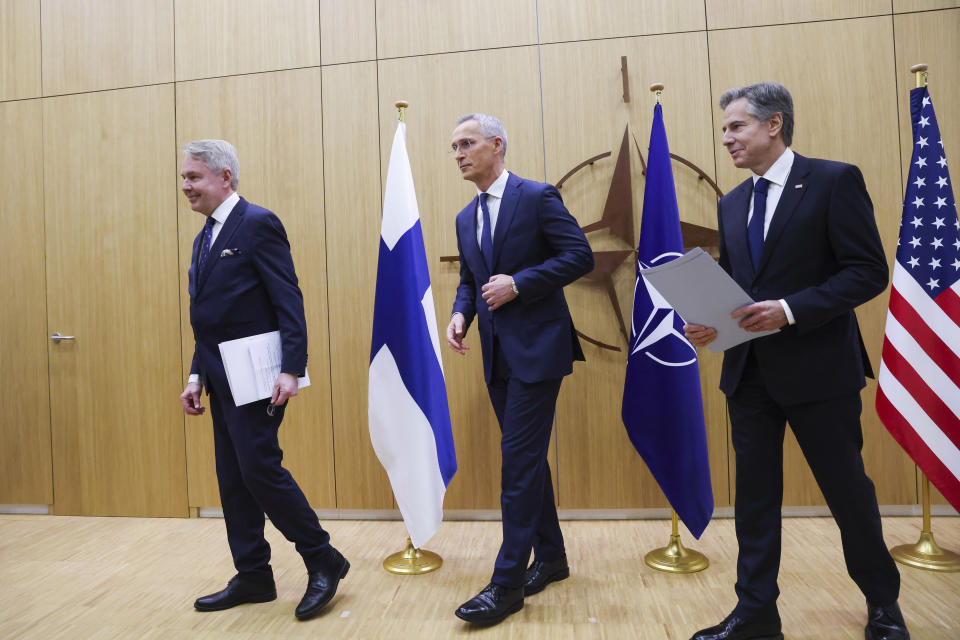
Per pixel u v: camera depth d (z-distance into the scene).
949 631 1.55
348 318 2.74
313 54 2.78
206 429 2.84
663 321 2.21
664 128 2.34
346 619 1.76
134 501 2.88
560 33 2.64
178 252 2.86
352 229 2.74
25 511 2.96
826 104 2.52
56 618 1.81
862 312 2.52
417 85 2.71
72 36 2.96
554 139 2.64
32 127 2.98
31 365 2.96
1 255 2.98
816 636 1.56
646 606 1.79
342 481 2.75
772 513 1.48
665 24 2.59
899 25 2.49
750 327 1.34
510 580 1.67
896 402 2.02
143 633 1.70
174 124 2.87
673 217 2.29
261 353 1.74
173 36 2.88
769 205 1.48
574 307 2.63
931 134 2.06
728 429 2.57
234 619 1.78
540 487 1.75
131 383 2.88
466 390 2.67
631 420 2.23
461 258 2.09
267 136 2.80
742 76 2.56
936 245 2.01
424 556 2.22
